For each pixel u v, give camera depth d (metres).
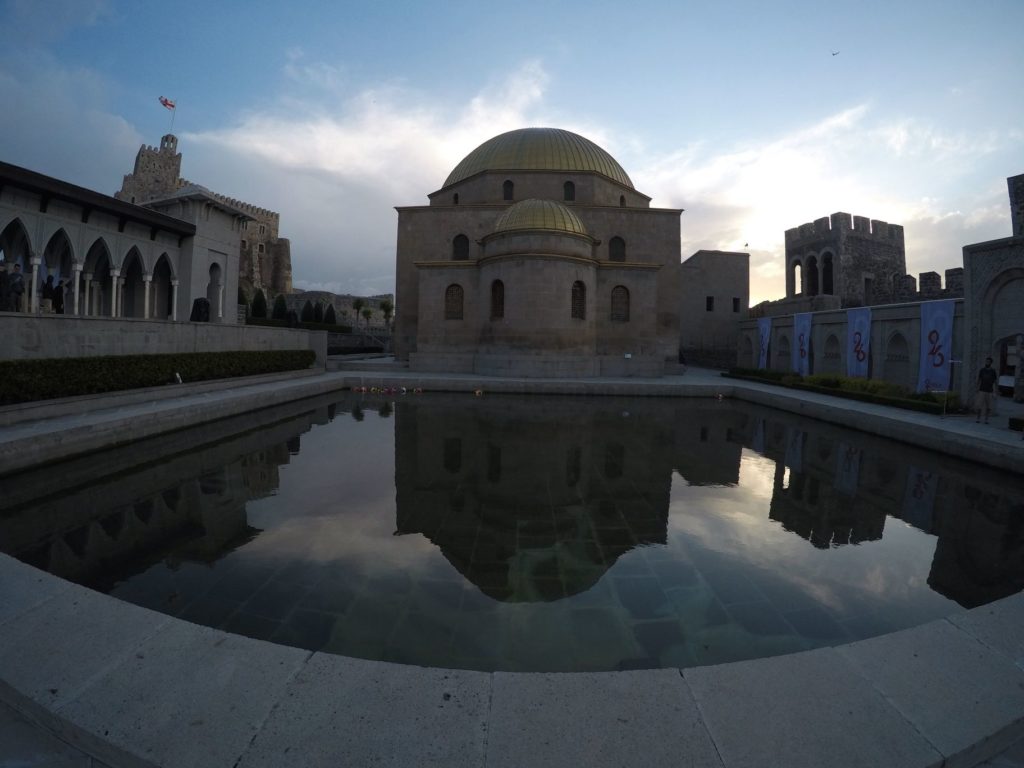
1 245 23.05
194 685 3.14
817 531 7.10
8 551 6.12
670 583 5.49
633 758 2.66
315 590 5.23
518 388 21.53
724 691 3.17
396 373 27.17
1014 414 15.85
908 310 21.92
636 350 29.84
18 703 3.10
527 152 34.41
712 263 43.91
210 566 5.73
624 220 33.00
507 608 4.92
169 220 25.55
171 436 12.11
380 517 7.27
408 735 2.78
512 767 2.59
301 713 2.93
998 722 2.97
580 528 7.00
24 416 10.84
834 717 2.97
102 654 3.43
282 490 8.45
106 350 14.91
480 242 29.83
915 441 12.73
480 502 7.97
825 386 21.42
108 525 6.94
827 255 39.84
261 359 21.31
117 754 2.71
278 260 73.94
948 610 5.04
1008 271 14.86
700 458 11.06
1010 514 7.89
